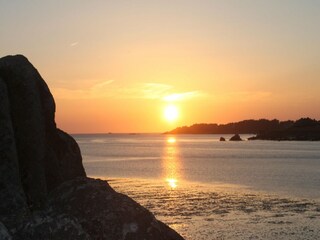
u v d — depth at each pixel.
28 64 8.01
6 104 7.32
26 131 7.52
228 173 65.56
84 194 7.14
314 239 23.39
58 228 6.33
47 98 8.20
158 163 88.88
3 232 5.93
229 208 32.34
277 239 23.36
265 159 102.56
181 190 43.69
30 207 7.19
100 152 139.62
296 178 57.72
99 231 6.66
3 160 6.94
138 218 6.90
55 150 8.34
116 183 50.97
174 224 26.81
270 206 33.44
